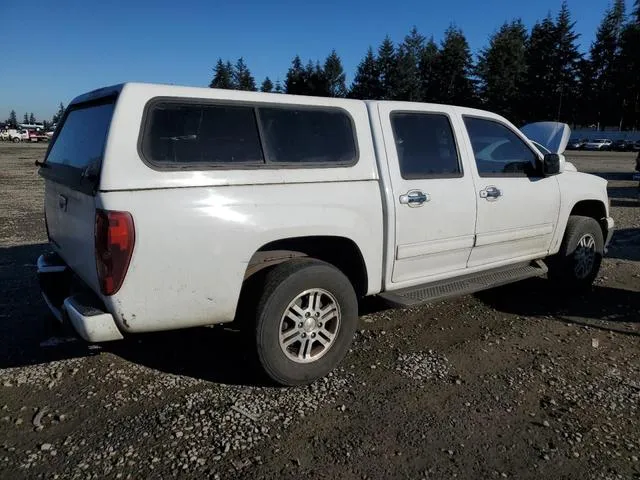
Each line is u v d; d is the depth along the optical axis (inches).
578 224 222.4
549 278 229.0
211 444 117.9
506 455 116.4
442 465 112.7
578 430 126.2
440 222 169.3
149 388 142.2
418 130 169.0
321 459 113.7
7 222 402.9
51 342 169.6
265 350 135.6
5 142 2459.4
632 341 179.9
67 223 142.8
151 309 123.1
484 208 181.9
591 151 2202.3
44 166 171.2
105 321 121.1
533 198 199.5
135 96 121.3
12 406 132.8
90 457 113.0
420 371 154.8
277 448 117.0
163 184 120.4
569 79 2679.6
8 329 180.4
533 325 192.9
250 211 130.7
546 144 293.7
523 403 137.9
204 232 124.9
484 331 186.4
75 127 152.1
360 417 130.0
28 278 243.0
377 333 182.7
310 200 140.6
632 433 125.6
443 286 178.1
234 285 131.0
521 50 2753.4
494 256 193.0
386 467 111.7
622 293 232.5
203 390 141.5
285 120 141.5
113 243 115.6
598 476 110.2
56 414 129.3
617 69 2802.7
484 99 2802.7
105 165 116.1
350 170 149.6
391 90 2827.3
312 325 143.3
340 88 3125.0
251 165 133.3
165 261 121.6
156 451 115.3
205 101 129.2
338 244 155.2
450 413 132.6
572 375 153.9
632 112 2854.3
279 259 144.4
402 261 163.0
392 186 156.9
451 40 2780.5
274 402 135.9
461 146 178.5
